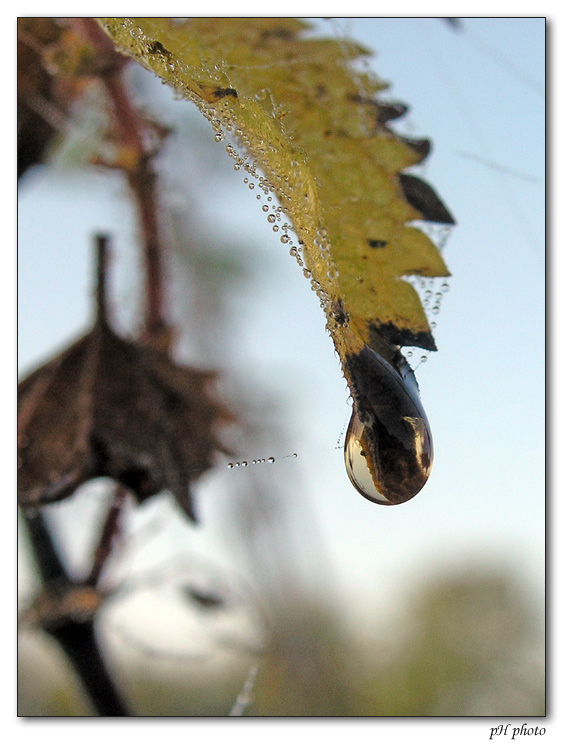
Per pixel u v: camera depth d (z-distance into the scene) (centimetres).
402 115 6
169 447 6
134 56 5
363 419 5
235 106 5
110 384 6
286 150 5
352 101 6
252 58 5
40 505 6
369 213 5
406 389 5
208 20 5
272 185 5
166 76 5
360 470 6
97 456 6
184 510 6
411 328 5
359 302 5
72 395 6
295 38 6
